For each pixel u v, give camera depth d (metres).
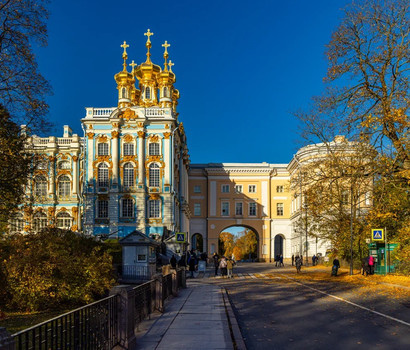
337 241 43.41
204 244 89.00
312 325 13.42
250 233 119.56
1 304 16.73
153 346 10.14
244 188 90.25
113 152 62.25
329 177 33.66
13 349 4.82
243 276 40.66
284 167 90.81
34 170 28.55
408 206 32.34
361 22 27.66
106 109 63.75
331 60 28.55
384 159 26.97
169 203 62.25
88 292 17.61
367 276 33.66
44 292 16.50
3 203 26.98
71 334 7.10
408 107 24.81
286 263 77.12
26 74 27.36
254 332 12.38
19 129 27.52
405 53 26.17
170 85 72.12
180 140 74.06
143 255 32.56
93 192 62.03
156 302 15.59
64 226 74.06
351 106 27.53
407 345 10.55
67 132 77.56
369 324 13.48
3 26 26.27
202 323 13.23
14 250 17.75
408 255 30.92
